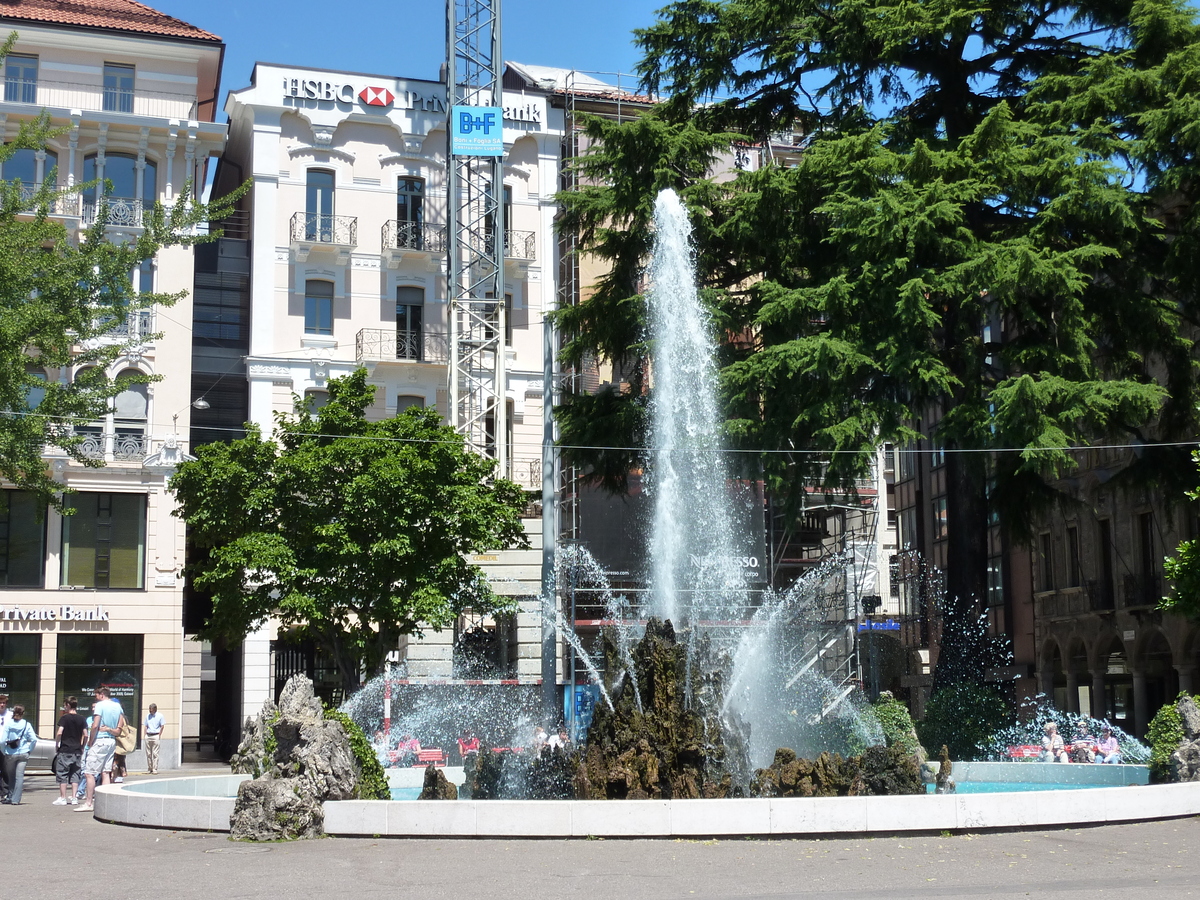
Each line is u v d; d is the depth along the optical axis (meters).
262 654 42.00
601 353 34.47
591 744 18.25
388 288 46.25
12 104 41.00
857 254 28.66
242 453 33.12
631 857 12.88
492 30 47.81
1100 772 20.36
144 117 42.09
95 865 13.01
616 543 42.44
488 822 14.31
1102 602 45.25
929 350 28.44
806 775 16.97
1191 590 23.56
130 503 40.47
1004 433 27.17
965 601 30.59
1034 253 26.22
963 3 30.88
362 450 32.38
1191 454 27.38
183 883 11.70
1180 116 27.56
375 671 33.59
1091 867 11.91
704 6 33.28
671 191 31.34
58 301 30.73
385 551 31.50
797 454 29.53
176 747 39.50
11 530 39.16
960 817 14.27
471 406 45.22
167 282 42.34
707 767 17.78
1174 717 18.33
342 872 12.19
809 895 10.55
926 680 52.41
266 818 14.68
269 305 44.88
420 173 47.31
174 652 40.16
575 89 51.44
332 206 46.31
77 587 39.47
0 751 22.03
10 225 30.52
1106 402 26.12
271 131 45.66
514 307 47.81
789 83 34.34
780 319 29.03
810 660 38.56
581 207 33.69
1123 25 31.75
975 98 33.62
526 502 35.56
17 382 30.17
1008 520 30.22
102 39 42.53
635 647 18.67
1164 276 30.53
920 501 60.50
